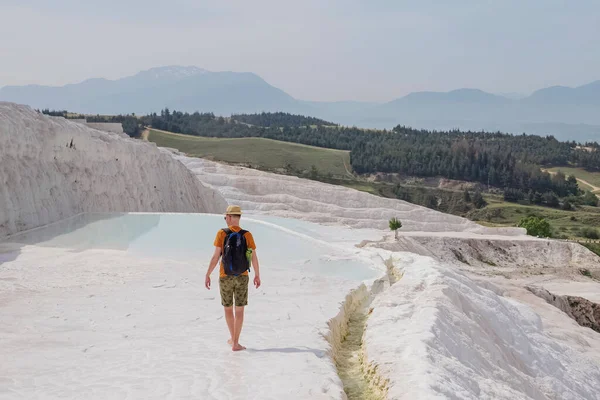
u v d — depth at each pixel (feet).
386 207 267.18
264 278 56.24
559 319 101.09
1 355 28.04
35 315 36.52
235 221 30.14
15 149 82.53
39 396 22.67
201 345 30.68
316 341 31.99
